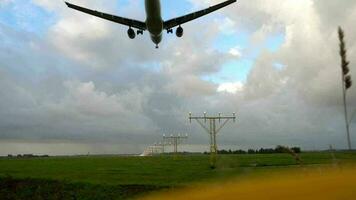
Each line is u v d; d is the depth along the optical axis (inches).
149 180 1461.6
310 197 161.9
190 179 1181.7
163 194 259.1
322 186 165.2
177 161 3152.1
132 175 1723.7
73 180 1576.0
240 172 266.7
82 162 3609.7
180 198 231.0
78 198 1334.9
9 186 1536.7
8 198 1416.1
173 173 1656.0
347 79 238.5
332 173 179.0
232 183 208.4
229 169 302.7
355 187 158.2
